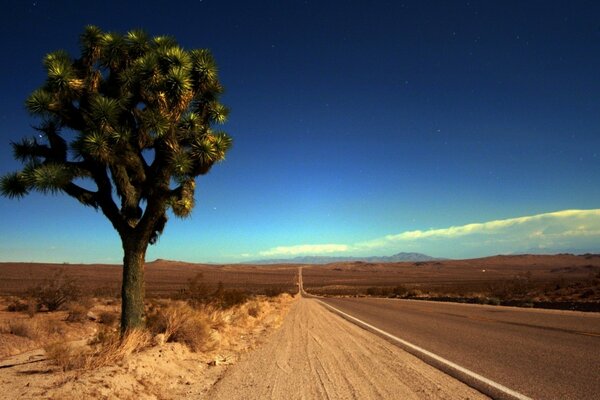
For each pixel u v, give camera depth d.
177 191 10.69
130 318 10.15
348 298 53.50
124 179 10.48
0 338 13.45
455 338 12.76
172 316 11.09
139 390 6.78
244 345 13.00
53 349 8.02
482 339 12.27
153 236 11.52
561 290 34.59
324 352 11.20
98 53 11.09
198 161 11.02
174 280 100.69
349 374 8.29
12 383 6.59
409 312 24.23
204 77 11.52
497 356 9.52
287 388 7.25
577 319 16.62
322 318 22.55
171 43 11.93
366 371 8.54
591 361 8.62
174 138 10.56
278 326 18.91
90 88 10.73
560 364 8.41
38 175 9.54
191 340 10.73
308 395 6.75
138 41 11.48
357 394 6.72
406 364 9.12
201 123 11.72
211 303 23.56
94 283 65.00
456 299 34.75
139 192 10.85
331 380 7.79
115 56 11.09
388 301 39.62
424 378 7.69
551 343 11.02
